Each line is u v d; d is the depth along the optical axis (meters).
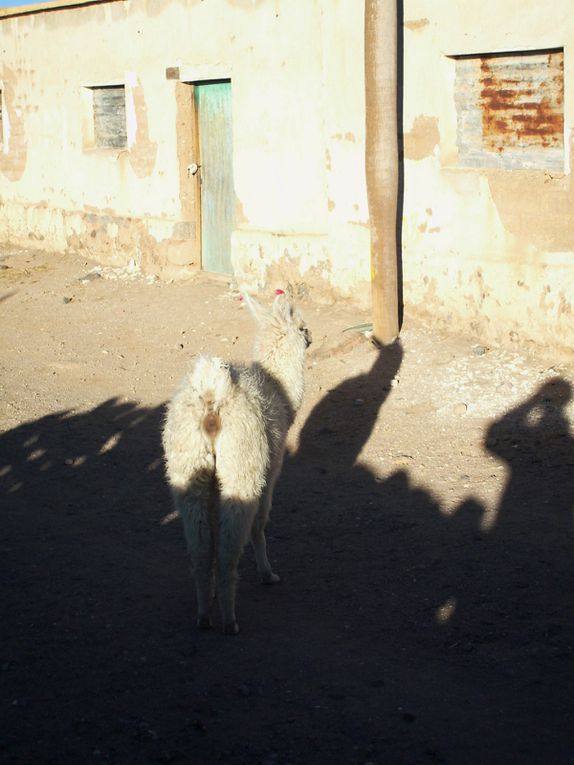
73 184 17.23
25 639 5.50
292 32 12.16
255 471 5.48
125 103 15.81
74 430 9.27
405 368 10.03
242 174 13.40
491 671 4.98
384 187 10.36
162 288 14.46
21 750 4.41
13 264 17.41
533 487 7.32
